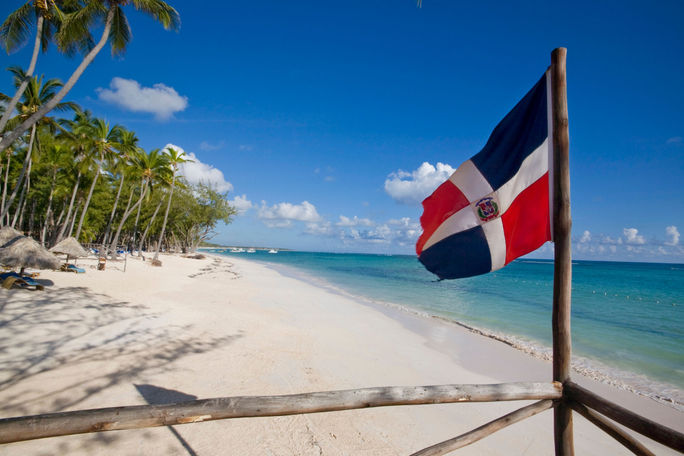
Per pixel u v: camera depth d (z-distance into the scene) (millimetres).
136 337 8156
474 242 2951
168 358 7062
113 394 5328
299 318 12547
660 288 35281
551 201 2623
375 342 10016
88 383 5605
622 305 21281
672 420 5996
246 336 9328
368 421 5367
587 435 5562
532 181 2783
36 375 5691
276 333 9977
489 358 9078
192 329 9453
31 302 9742
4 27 14648
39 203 39188
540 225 2719
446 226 3092
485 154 3068
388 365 8031
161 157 35656
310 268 53594
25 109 22125
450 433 5242
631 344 11273
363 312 14938
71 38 14141
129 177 36312
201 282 21859
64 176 35719
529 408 2396
